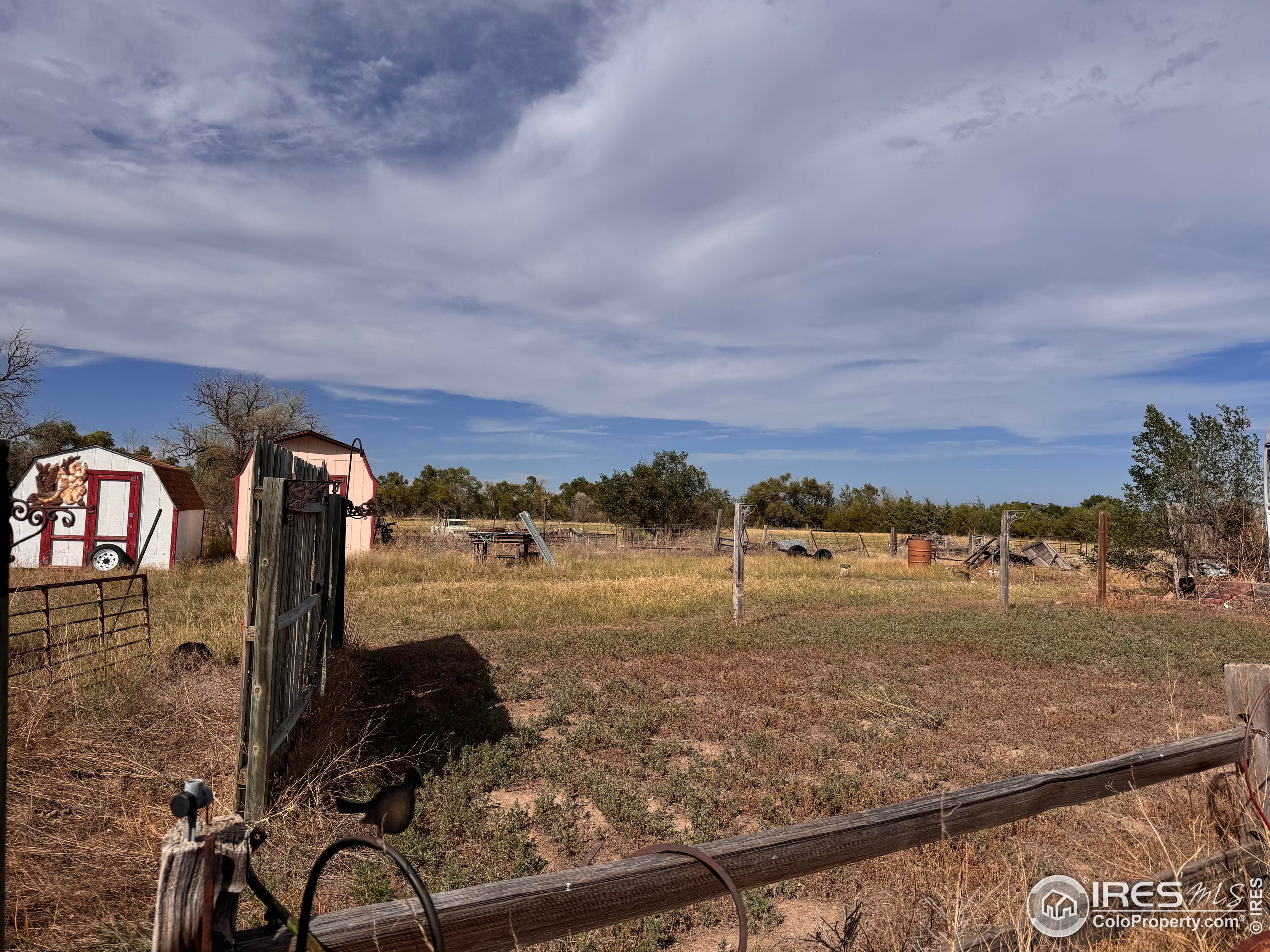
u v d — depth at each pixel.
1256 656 10.76
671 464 39.06
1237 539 19.05
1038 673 9.59
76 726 5.11
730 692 8.36
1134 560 20.72
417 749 6.04
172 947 1.42
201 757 5.09
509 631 12.48
